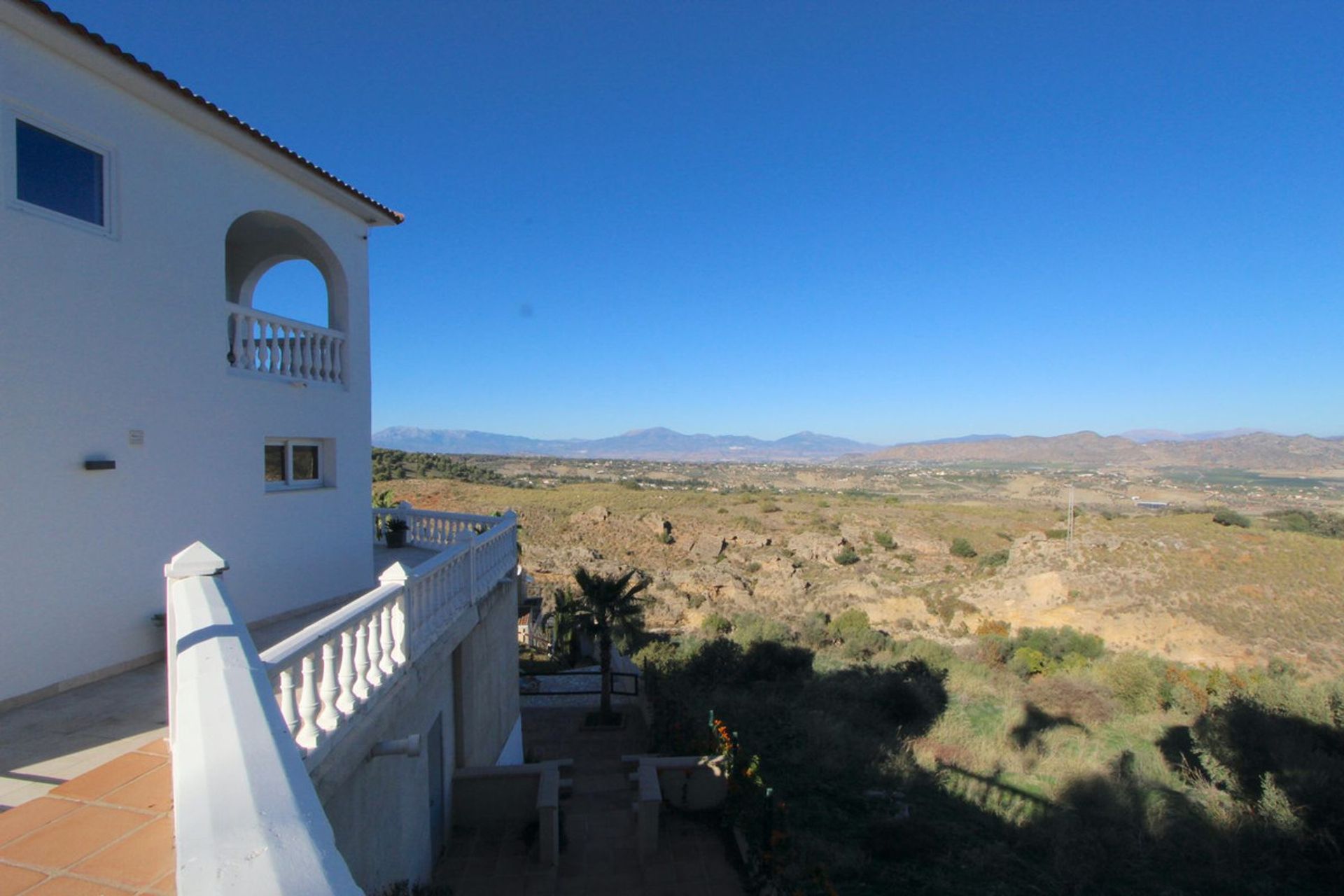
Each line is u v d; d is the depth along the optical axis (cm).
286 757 217
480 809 934
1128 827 1328
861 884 1070
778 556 5103
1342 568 3684
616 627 2016
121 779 390
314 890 145
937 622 3966
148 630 649
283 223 896
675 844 961
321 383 913
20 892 277
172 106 672
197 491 710
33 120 555
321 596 902
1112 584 3888
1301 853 1218
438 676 813
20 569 541
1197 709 2191
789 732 1841
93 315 602
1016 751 1844
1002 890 1073
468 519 1303
